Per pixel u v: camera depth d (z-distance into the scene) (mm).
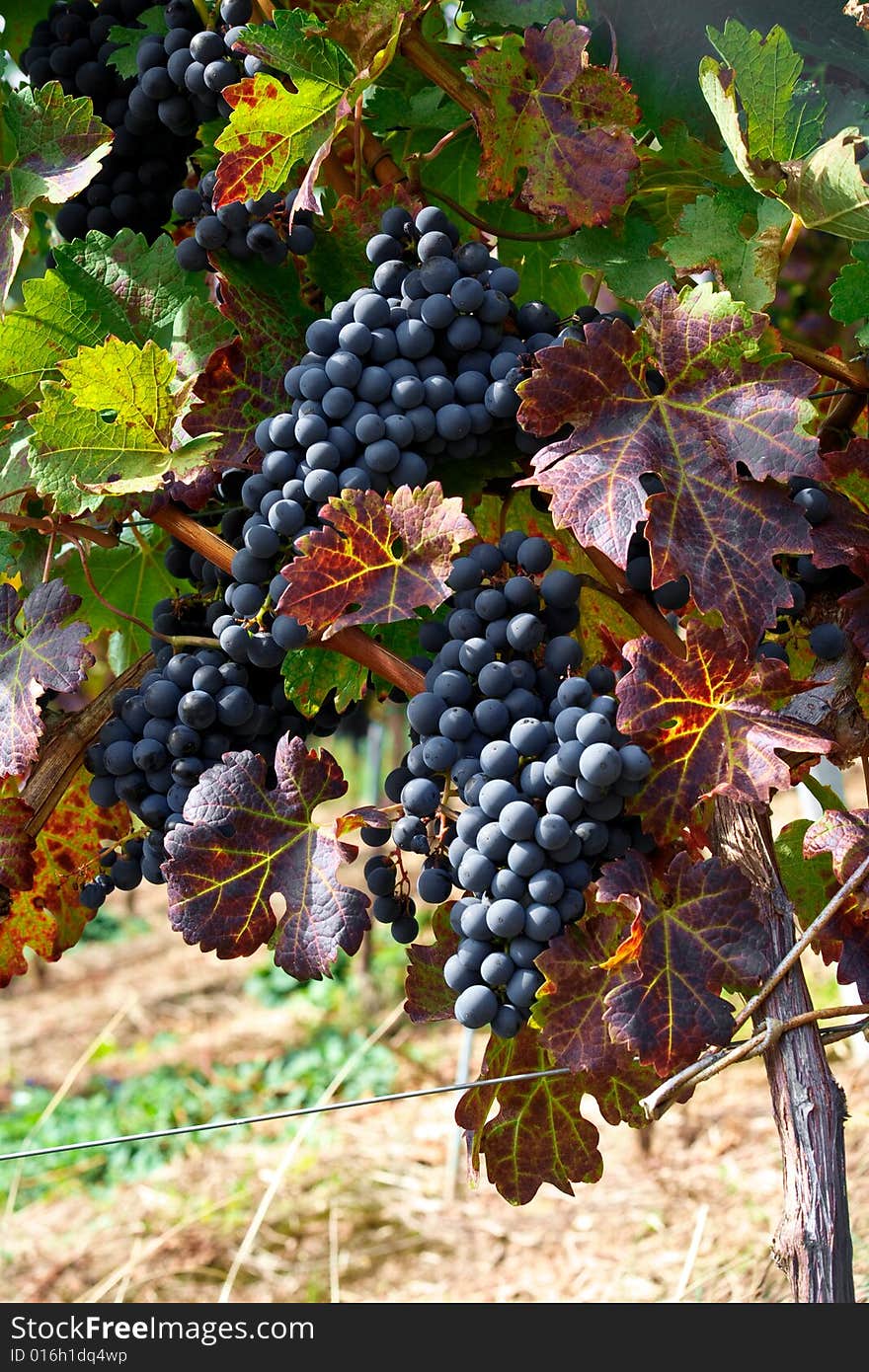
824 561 973
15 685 1018
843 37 1083
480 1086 981
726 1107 3182
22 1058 4559
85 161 1045
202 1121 3877
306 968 973
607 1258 2557
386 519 960
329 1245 2943
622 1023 925
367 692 1116
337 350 988
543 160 1038
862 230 986
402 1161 3396
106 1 1142
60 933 1147
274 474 990
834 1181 923
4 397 1056
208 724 1008
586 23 1082
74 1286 2898
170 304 1058
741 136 979
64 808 1140
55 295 1049
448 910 1011
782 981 949
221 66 1040
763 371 966
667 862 965
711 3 1080
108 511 1041
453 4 1191
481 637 970
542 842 919
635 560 983
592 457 957
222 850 976
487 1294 2551
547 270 1171
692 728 948
